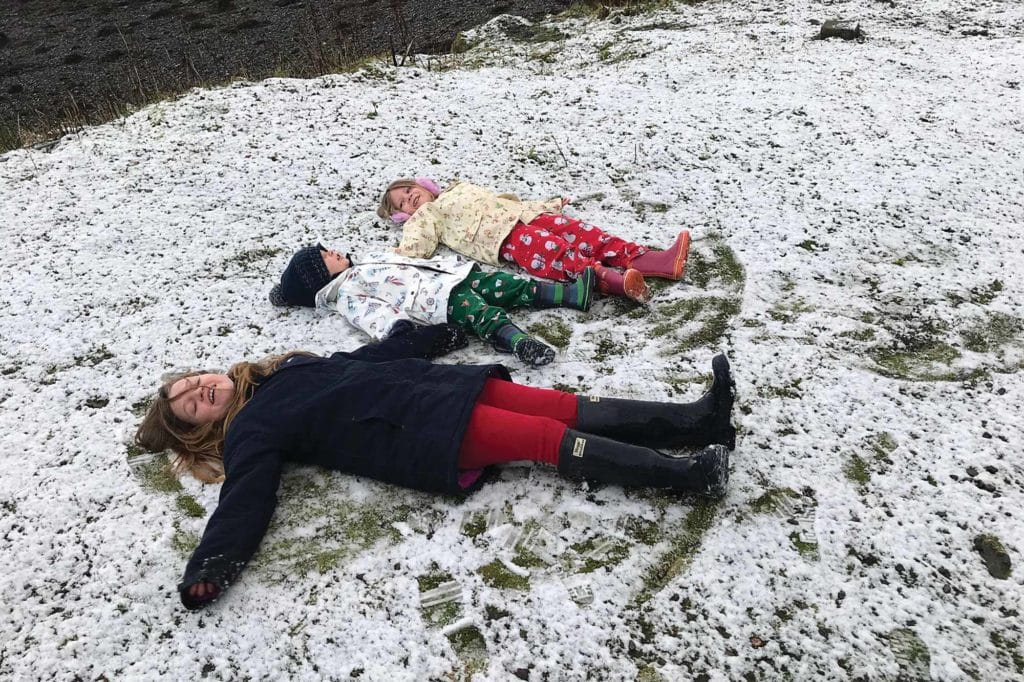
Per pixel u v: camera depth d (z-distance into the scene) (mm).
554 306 3398
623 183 4406
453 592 2182
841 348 3062
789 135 4805
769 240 3793
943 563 2178
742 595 2119
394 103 5543
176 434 2646
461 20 9914
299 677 1990
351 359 2795
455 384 2488
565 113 5328
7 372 3178
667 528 2330
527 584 2186
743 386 2848
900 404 2754
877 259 3641
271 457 2422
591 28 7902
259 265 3814
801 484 2447
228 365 3125
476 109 5453
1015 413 2693
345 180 4547
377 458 2457
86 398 3016
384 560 2285
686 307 3375
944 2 7348
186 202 4367
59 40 10812
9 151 5371
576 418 2523
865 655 1966
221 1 11805
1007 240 3748
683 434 2508
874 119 4965
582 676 1954
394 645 2053
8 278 3783
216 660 2049
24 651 2109
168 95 6723
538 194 4340
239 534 2211
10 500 2568
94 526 2459
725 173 4426
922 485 2428
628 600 2139
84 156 4953
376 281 3324
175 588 2246
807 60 5980
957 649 1972
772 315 3285
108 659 2076
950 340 3104
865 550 2223
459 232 3787
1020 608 2061
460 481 2443
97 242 4035
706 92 5504
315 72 7121
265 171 4660
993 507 2340
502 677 1956
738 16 7535
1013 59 5805
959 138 4703
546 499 2443
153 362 3186
